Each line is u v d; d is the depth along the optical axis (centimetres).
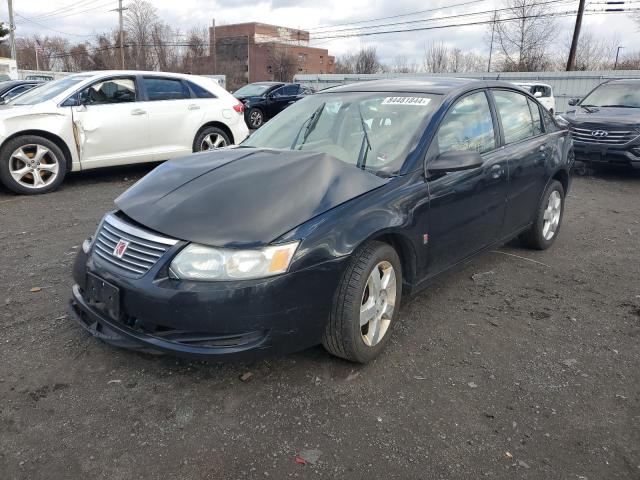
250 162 328
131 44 5559
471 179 379
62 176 759
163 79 852
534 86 1884
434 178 346
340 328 292
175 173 327
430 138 351
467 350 337
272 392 287
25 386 288
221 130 916
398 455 242
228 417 266
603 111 981
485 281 452
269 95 1884
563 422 268
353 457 240
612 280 463
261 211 276
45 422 260
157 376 300
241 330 261
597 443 253
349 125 381
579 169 1067
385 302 321
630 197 813
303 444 248
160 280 265
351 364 315
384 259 309
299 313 271
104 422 261
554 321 380
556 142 517
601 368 318
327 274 276
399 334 355
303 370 308
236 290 258
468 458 241
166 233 272
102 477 227
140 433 254
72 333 345
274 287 261
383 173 332
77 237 550
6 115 709
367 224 293
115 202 319
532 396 289
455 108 383
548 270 483
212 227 268
